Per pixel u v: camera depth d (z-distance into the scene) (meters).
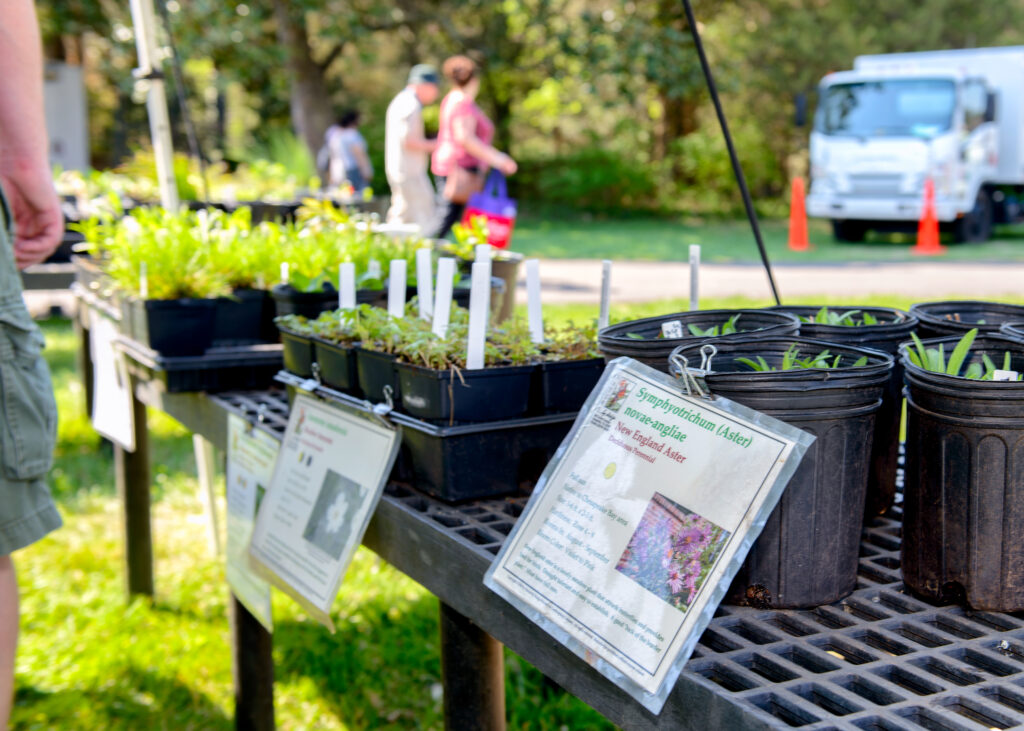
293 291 2.30
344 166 10.30
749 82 19.44
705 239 14.23
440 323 1.82
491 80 20.59
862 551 1.45
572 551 1.22
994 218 13.87
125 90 16.44
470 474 1.62
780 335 1.43
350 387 1.90
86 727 2.53
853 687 1.03
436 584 1.47
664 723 1.06
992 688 1.00
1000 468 1.14
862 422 1.23
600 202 20.08
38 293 9.38
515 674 2.72
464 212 6.68
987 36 18.91
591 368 1.75
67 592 3.31
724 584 1.07
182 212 3.03
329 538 1.71
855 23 19.28
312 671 2.81
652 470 1.20
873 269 10.04
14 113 1.83
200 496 4.16
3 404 1.58
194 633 3.02
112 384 3.08
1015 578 1.16
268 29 17.75
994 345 1.38
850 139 12.59
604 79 18.34
